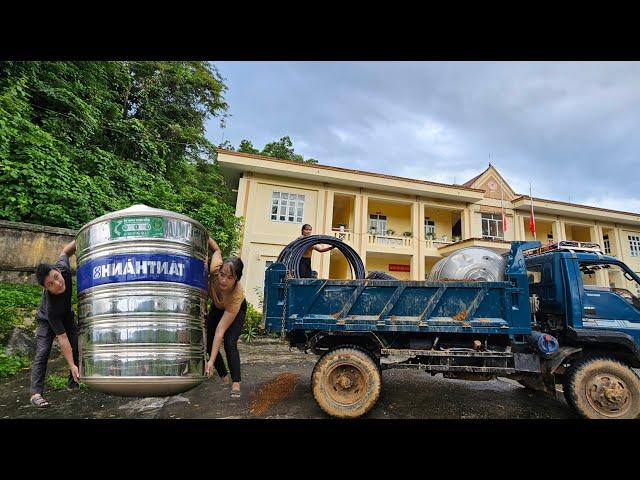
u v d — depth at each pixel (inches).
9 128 288.8
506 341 172.1
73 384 161.6
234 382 146.3
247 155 558.6
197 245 116.0
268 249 567.5
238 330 150.8
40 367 152.9
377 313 170.1
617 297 176.7
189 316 109.5
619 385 157.8
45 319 155.8
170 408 164.4
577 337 170.4
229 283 129.5
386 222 697.6
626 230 779.4
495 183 733.9
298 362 277.4
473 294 169.2
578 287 177.8
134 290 102.0
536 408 184.1
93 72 460.1
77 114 404.8
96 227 106.7
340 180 600.1
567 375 165.6
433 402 188.4
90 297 103.8
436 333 172.6
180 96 680.4
